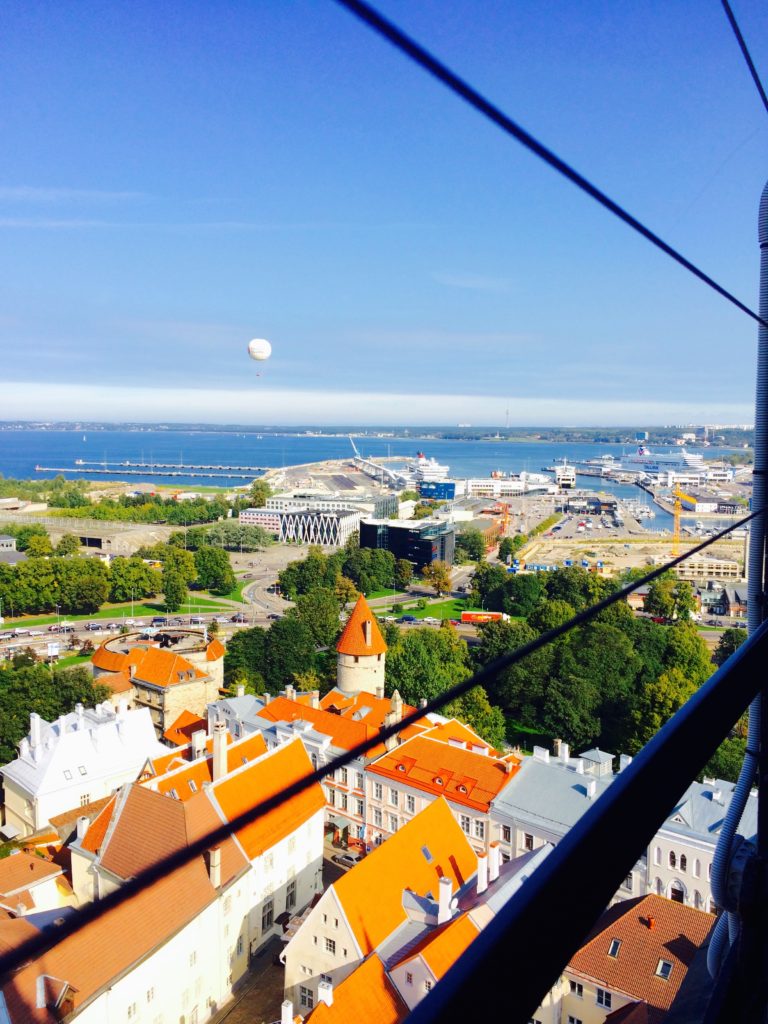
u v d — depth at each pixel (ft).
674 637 358.64
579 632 352.08
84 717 261.24
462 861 166.81
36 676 289.94
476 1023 10.11
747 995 35.14
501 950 10.93
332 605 475.31
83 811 224.12
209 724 282.15
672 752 16.22
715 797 184.75
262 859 172.76
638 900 146.10
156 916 144.77
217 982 156.87
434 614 556.10
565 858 12.60
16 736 266.98
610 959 135.44
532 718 311.68
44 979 123.54
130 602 597.93
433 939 128.06
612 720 304.09
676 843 177.37
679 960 131.75
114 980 130.93
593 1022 134.72
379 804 223.71
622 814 14.12
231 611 569.64
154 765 222.69
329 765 13.35
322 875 212.23
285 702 268.82
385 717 250.37
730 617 566.77
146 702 317.01
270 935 175.32
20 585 541.34
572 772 202.80
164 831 161.07
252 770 182.70
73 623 530.27
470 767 212.23
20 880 167.43
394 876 151.94
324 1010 118.73
